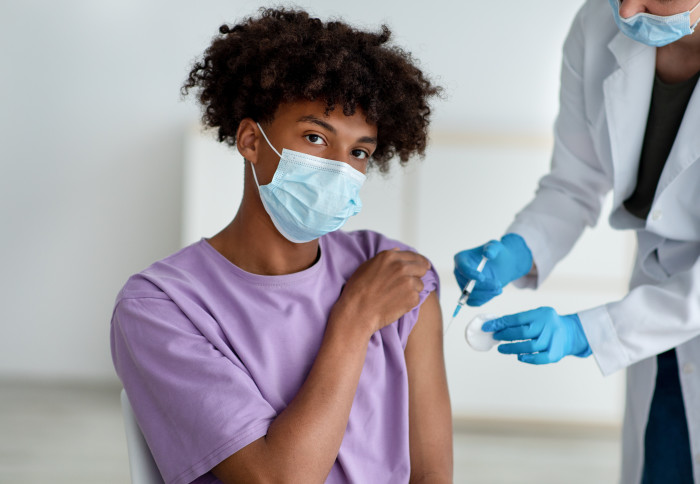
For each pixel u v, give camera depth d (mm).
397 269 1368
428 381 1446
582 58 1789
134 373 1316
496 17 4199
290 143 1345
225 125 1475
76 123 4430
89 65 4398
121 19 4371
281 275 1385
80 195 4461
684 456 1699
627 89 1642
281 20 1426
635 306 1566
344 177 1338
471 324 1523
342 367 1271
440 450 1414
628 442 1866
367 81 1340
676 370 1701
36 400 4301
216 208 3850
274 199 1351
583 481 3354
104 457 3441
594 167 1901
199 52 4367
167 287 1322
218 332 1326
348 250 1499
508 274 1761
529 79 4211
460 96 4242
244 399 1230
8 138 4434
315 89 1299
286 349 1340
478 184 3787
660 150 1675
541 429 3959
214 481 1271
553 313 1537
